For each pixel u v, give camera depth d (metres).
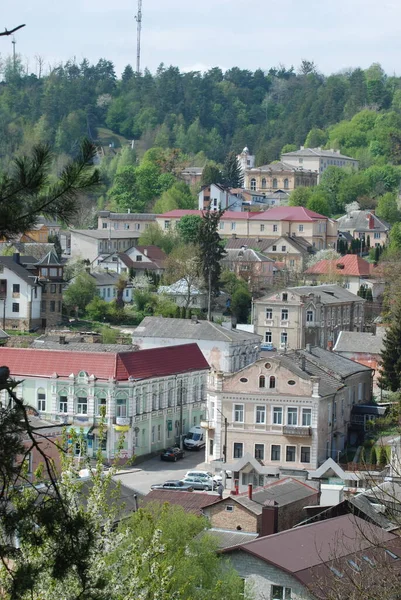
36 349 151.75
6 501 31.19
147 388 148.62
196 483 126.62
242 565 74.31
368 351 181.12
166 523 73.69
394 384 165.62
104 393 145.75
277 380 137.00
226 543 84.19
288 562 73.56
